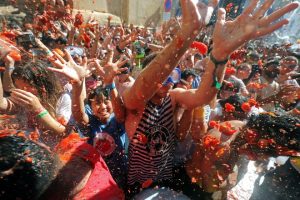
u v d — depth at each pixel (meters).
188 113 1.56
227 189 1.75
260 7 1.18
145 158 1.58
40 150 0.89
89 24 5.00
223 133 1.62
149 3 11.32
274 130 1.43
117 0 10.80
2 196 0.76
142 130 1.53
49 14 6.22
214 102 2.07
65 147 1.20
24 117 1.52
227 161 1.59
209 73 1.33
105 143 1.78
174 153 1.76
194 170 1.69
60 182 0.92
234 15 6.95
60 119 1.70
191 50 3.14
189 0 1.17
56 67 1.62
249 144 1.52
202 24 1.23
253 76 3.71
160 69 1.27
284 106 2.38
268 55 5.61
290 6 1.11
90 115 1.85
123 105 1.59
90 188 1.05
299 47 5.97
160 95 1.48
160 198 1.52
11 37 3.21
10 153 0.81
